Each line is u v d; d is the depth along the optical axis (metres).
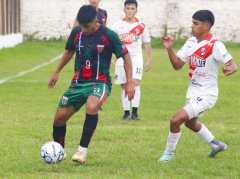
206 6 98.75
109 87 16.97
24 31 98.12
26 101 31.70
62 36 98.25
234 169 16.67
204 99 17.16
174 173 16.05
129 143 20.48
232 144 20.73
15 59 61.72
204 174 16.06
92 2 23.83
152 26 99.38
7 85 39.16
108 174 15.76
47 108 29.17
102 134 21.83
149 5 99.25
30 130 22.64
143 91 37.31
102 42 16.53
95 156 18.17
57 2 98.06
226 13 98.75
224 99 33.75
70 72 50.41
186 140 20.98
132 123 25.58
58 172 16.02
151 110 29.47
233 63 16.95
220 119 27.08
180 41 95.00
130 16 26.91
